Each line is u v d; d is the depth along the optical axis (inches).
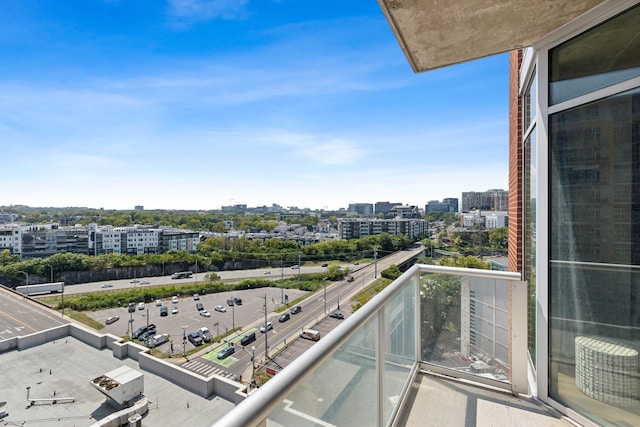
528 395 81.6
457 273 90.4
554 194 77.2
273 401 23.2
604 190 66.2
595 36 66.6
